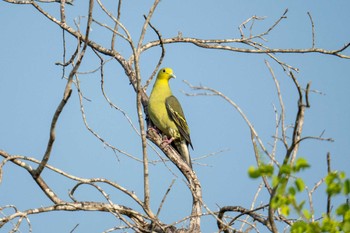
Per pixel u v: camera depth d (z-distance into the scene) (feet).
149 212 40.16
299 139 29.01
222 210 39.58
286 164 26.43
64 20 52.08
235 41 53.83
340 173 26.37
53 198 40.63
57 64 44.98
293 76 29.43
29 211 38.29
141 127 39.19
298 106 29.53
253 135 30.48
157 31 48.96
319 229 27.61
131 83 54.08
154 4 39.50
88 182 39.88
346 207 27.30
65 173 39.88
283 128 30.58
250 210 36.14
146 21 39.37
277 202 26.53
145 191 39.86
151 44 54.03
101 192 39.86
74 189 40.81
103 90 43.75
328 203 29.09
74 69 36.14
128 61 54.34
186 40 54.08
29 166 40.16
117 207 41.27
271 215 30.81
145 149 39.34
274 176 25.91
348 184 26.12
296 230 27.78
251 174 26.05
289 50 52.44
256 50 53.11
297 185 26.27
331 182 26.43
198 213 43.29
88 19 35.70
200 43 54.03
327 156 29.07
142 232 40.57
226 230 39.91
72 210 40.19
